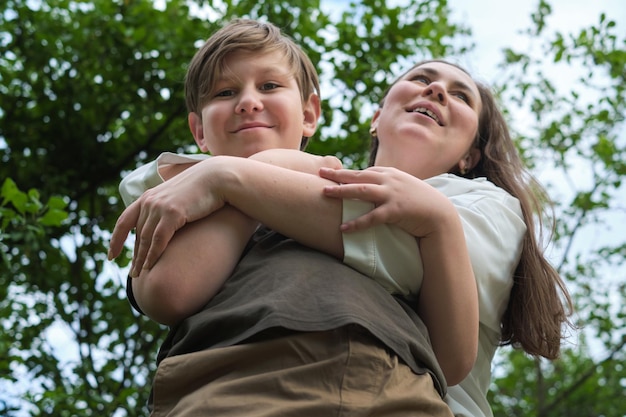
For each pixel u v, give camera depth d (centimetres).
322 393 125
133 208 147
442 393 143
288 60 186
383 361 130
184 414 125
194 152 604
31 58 582
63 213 410
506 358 848
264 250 147
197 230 142
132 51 579
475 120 218
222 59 180
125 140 607
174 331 143
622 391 810
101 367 541
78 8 584
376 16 579
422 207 143
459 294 147
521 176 227
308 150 564
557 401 740
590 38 579
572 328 188
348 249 142
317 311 131
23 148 591
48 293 566
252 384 126
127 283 153
